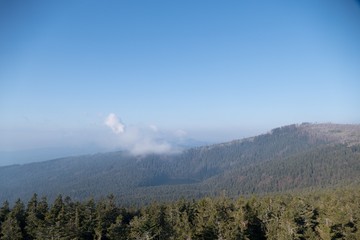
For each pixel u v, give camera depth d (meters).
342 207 69.62
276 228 60.06
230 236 54.62
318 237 57.78
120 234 61.84
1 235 64.94
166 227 60.88
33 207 76.88
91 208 74.69
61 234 59.50
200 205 75.00
